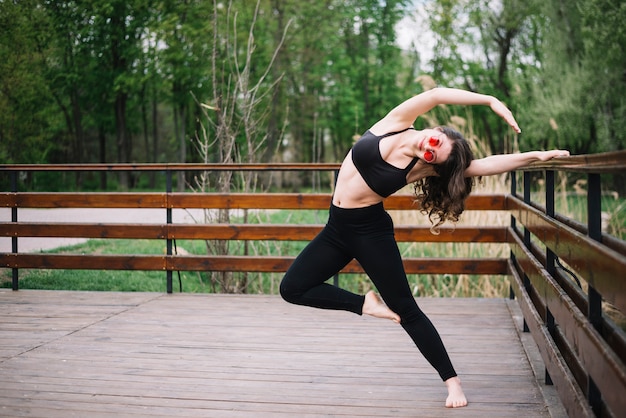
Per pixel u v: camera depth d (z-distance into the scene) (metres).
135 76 24.20
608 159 1.66
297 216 12.52
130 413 2.71
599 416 1.99
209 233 5.24
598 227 1.99
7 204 5.39
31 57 22.91
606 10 16.52
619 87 17.20
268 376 3.21
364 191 2.58
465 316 4.52
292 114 28.94
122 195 5.29
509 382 3.11
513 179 4.87
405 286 2.72
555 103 17.66
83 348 3.69
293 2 25.70
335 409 2.76
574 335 2.10
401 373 3.25
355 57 31.05
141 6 23.50
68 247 8.94
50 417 2.66
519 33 24.47
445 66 26.27
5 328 4.15
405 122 2.52
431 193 2.65
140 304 4.89
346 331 4.09
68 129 30.31
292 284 2.77
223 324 4.26
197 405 2.81
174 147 34.16
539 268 3.02
